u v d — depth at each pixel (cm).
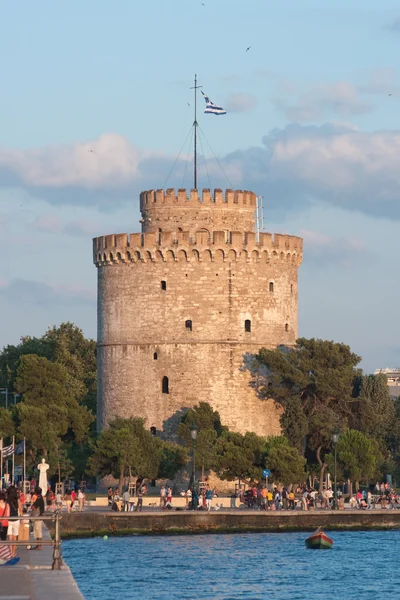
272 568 18900
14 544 11512
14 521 13688
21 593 9681
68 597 9825
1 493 13925
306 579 17800
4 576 10594
